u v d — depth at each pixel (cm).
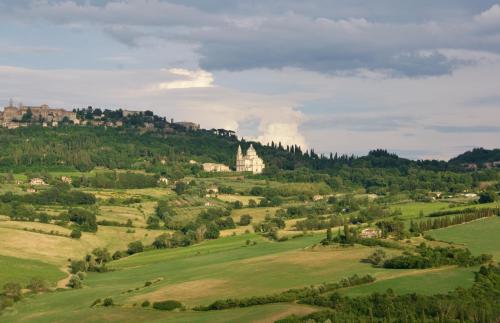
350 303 17275
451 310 16462
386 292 17925
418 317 16262
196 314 17875
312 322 15588
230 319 16762
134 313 18488
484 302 16912
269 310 17238
